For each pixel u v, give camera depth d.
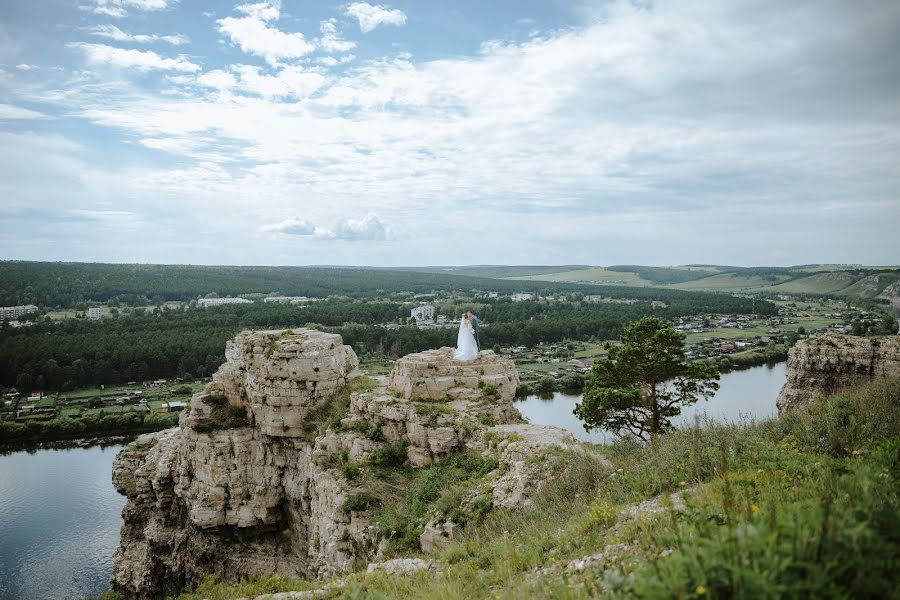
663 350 30.34
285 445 33.16
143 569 36.19
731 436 15.44
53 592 43.25
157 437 41.78
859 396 17.75
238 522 32.94
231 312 152.25
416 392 26.88
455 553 14.83
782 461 12.49
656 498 13.30
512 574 11.70
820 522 7.10
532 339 136.00
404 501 22.44
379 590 13.48
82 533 52.16
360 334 114.88
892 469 10.54
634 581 7.64
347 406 30.67
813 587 6.02
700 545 7.64
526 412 73.62
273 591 17.64
